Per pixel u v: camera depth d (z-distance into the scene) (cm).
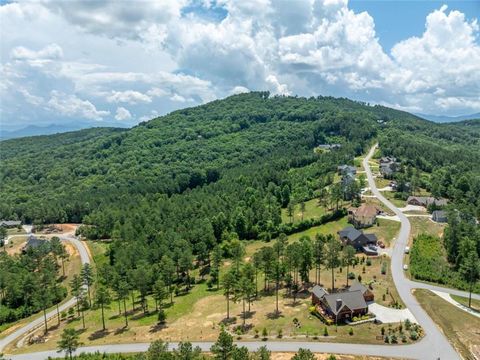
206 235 15675
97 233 19362
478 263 11062
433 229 15288
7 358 9419
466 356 7750
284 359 7844
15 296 13138
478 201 17238
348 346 8175
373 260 13012
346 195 19412
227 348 7212
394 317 9369
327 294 9831
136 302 12562
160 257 14500
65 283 15112
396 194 19575
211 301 11650
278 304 10681
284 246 13688
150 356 7388
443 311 9581
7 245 19275
